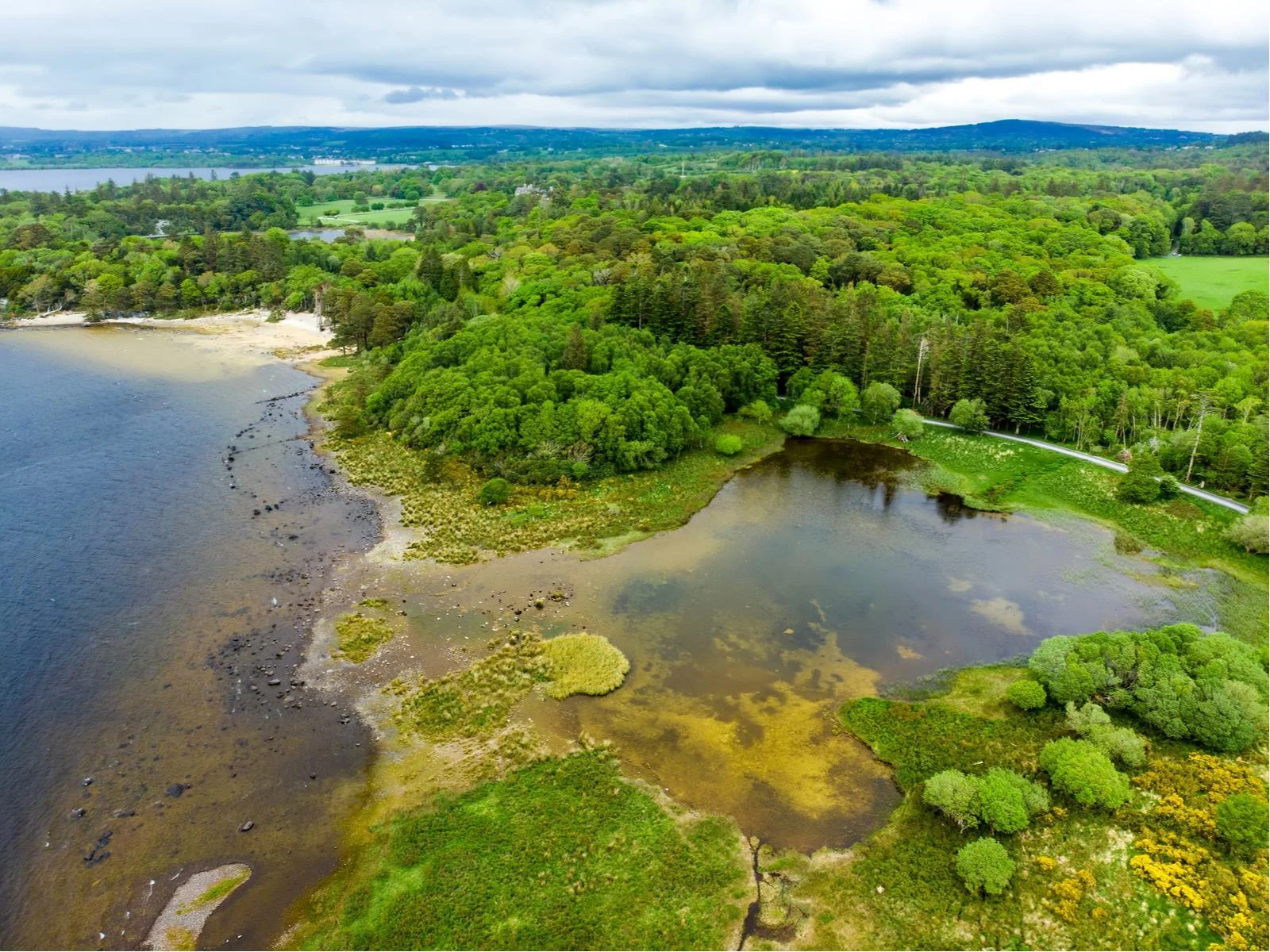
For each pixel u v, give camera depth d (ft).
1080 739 182.91
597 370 377.91
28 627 220.64
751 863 152.56
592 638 218.79
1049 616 237.45
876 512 307.37
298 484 317.01
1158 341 412.16
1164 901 142.51
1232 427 323.16
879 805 167.32
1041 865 149.48
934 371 393.09
